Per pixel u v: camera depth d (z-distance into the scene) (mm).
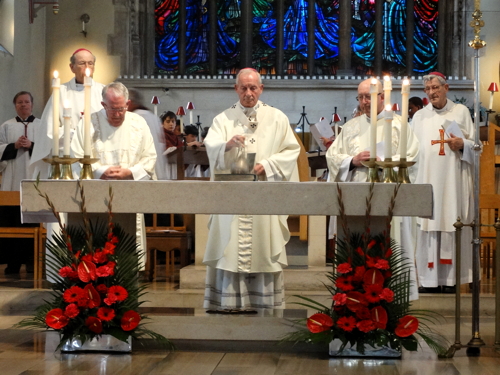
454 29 15109
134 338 4234
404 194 4020
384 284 4137
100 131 5457
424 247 6621
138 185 4035
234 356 4145
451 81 14609
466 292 6523
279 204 4016
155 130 6789
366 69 15469
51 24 15430
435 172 6652
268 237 5246
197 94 14820
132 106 6824
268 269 5227
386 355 4129
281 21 15445
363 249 4113
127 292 4145
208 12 15609
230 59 15633
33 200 4066
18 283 6727
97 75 15336
